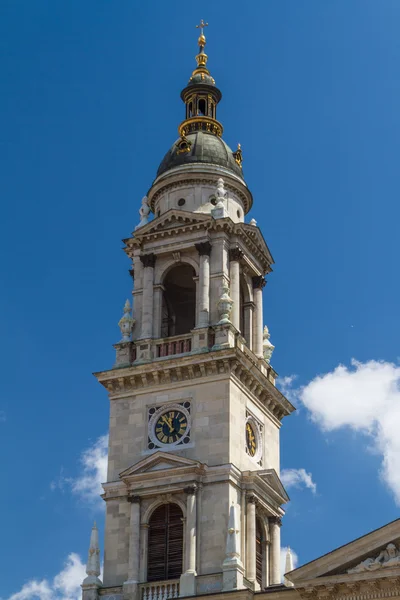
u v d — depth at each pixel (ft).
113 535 307.78
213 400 312.29
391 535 268.41
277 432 335.88
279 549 317.83
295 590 274.77
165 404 317.22
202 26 388.78
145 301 331.98
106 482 314.14
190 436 310.86
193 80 376.27
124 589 297.74
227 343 316.19
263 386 326.03
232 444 307.37
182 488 302.66
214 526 298.56
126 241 341.82
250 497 306.55
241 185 351.67
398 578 263.29
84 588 300.61
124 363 324.60
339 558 270.87
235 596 280.51
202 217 334.03
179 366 316.40
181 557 299.79
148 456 309.22
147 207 349.20
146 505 307.37
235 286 331.57
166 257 337.72
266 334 345.51
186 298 353.10
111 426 320.50
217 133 368.48
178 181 348.18
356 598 267.59
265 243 347.36
